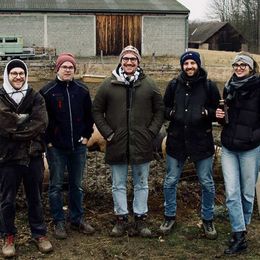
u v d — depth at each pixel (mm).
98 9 29719
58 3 30422
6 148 4289
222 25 48906
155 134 4766
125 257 4480
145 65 24469
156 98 4766
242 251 4543
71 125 4637
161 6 31078
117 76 4684
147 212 5371
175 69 23000
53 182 4758
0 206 4543
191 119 4645
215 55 32906
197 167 4809
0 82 18344
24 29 29453
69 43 29984
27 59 27719
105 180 6277
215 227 5117
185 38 31047
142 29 30516
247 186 4594
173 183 4891
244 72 4461
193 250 4613
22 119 4258
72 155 4762
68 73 4594
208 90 4672
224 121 4539
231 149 4520
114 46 30406
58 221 4848
